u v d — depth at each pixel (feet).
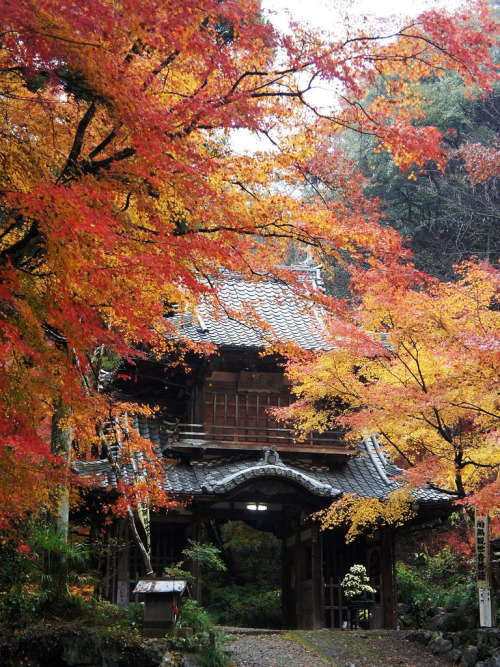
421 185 125.39
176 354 67.87
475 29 28.71
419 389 50.88
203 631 47.88
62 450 46.03
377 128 29.94
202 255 28.91
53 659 42.55
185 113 25.88
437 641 54.60
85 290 26.13
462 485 53.11
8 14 21.25
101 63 23.35
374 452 75.77
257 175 30.73
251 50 26.99
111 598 61.67
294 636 58.65
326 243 32.48
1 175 27.43
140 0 22.75
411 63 29.45
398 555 93.09
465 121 125.59
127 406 48.03
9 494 29.66
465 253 122.72
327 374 55.52
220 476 66.90
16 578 42.91
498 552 56.95
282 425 72.59
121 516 58.08
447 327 46.85
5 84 28.07
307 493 66.69
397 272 33.60
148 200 28.12
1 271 23.32
